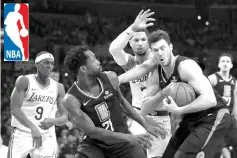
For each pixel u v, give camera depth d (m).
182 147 5.30
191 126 5.43
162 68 5.52
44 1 23.91
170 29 24.89
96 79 5.04
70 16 24.00
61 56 20.61
